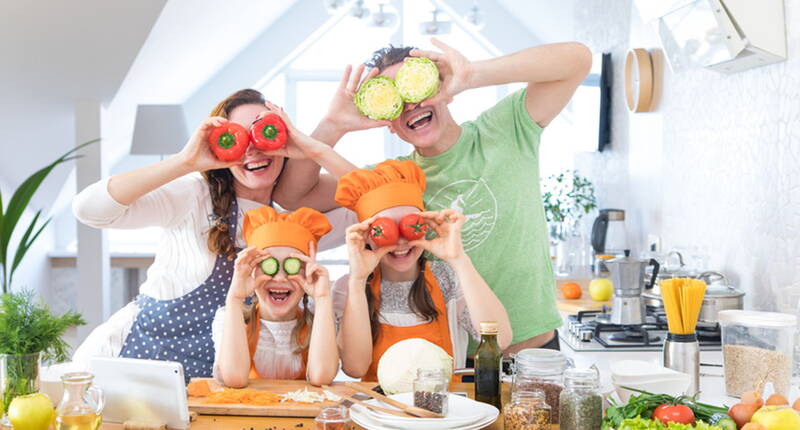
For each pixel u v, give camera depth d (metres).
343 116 2.18
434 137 2.12
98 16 4.09
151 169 2.02
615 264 2.87
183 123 5.68
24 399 1.50
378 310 2.06
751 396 1.52
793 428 1.41
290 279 1.90
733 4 2.40
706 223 3.06
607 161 4.54
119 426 1.60
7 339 1.57
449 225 1.94
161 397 1.55
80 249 5.02
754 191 2.64
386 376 1.78
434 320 2.06
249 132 2.06
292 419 1.65
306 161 2.29
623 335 2.74
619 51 4.27
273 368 2.01
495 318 1.97
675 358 1.90
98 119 4.84
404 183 1.95
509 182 2.22
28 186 4.13
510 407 1.51
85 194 2.07
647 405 1.50
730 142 2.82
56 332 1.63
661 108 3.55
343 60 7.28
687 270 2.96
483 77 2.04
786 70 2.41
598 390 1.50
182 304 2.17
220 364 1.84
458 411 1.61
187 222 2.20
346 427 1.48
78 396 1.47
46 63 4.43
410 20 7.24
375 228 1.88
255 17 6.38
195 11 4.87
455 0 7.07
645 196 3.81
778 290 2.48
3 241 4.12
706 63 2.75
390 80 2.06
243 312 1.98
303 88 7.34
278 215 1.94
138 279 6.12
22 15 4.03
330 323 1.88
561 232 4.78
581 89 4.89
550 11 5.88
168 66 5.50
